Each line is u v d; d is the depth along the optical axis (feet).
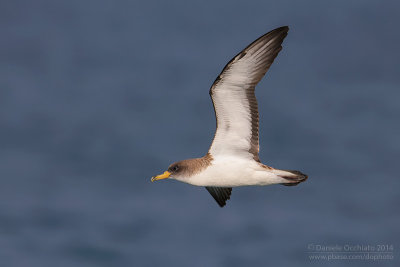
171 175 55.72
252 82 51.44
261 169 53.67
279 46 50.75
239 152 53.98
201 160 54.60
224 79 51.06
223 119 53.11
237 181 54.19
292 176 53.62
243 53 49.83
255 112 52.39
